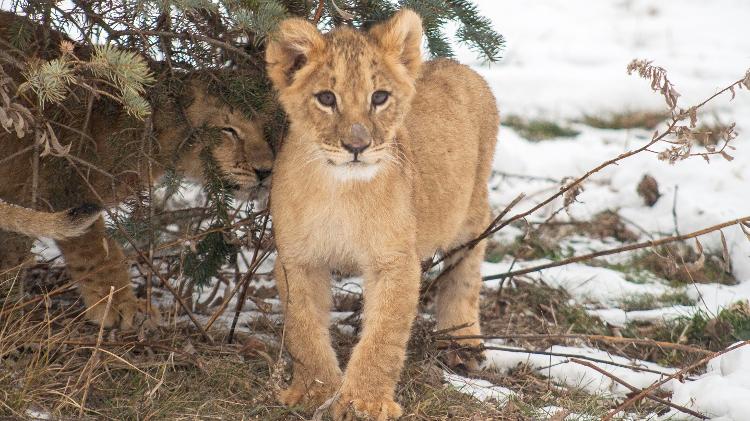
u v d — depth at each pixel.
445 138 9.86
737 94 19.55
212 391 8.54
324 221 8.42
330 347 8.74
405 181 8.63
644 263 13.48
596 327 11.42
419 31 8.86
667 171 16.00
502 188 15.80
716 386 8.77
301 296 8.56
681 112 9.25
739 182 15.62
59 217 7.86
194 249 9.46
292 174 8.45
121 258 10.34
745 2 26.75
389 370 8.36
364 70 8.43
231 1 8.57
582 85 20.17
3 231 9.74
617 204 15.23
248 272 9.58
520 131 18.30
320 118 8.36
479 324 10.95
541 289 12.13
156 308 10.23
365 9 10.08
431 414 8.51
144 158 9.69
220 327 10.12
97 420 7.68
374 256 8.49
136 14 8.78
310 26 8.48
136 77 7.55
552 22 25.03
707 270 13.20
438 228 9.70
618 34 24.28
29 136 9.77
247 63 9.73
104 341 8.95
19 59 9.05
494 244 13.78
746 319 11.08
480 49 10.19
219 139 9.82
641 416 8.98
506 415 8.63
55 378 8.20
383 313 8.43
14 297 9.27
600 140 17.98
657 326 11.30
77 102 9.51
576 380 9.88
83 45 9.41
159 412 7.91
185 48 9.41
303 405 8.34
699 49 23.02
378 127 8.36
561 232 14.34
